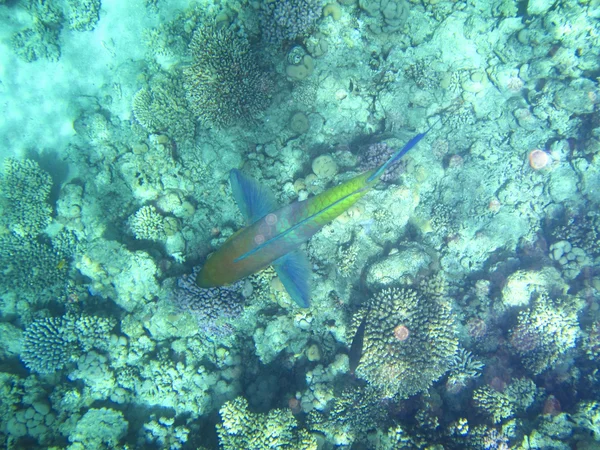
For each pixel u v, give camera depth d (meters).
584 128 1.13
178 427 1.03
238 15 1.20
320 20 1.13
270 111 1.16
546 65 1.14
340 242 1.08
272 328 1.07
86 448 0.99
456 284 1.18
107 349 1.09
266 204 0.64
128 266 1.12
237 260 0.60
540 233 1.18
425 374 0.95
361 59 1.18
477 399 0.98
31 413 1.02
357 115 1.18
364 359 0.95
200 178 1.21
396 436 0.93
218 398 1.07
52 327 1.12
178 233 1.17
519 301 1.07
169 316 1.07
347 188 0.57
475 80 1.20
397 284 1.02
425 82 1.19
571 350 1.02
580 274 1.09
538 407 0.98
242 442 0.97
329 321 1.07
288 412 0.98
